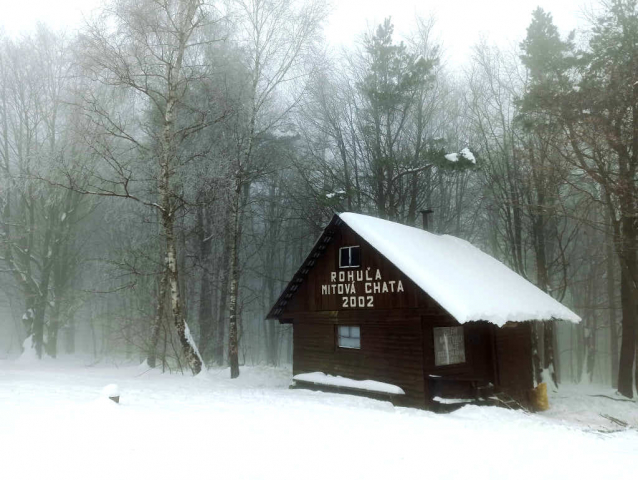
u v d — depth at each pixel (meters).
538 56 21.97
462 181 31.78
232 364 20.25
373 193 29.05
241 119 21.69
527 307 15.86
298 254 42.88
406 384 14.60
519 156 23.11
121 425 8.32
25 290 30.70
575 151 19.08
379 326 15.65
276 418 9.85
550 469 6.80
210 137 22.56
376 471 6.48
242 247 35.53
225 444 7.49
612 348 30.33
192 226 25.91
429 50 31.33
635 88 17.80
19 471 5.75
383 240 15.65
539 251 24.33
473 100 29.17
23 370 22.41
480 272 17.48
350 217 16.58
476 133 29.53
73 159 20.28
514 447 8.07
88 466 6.07
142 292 27.38
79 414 9.05
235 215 21.08
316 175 30.84
